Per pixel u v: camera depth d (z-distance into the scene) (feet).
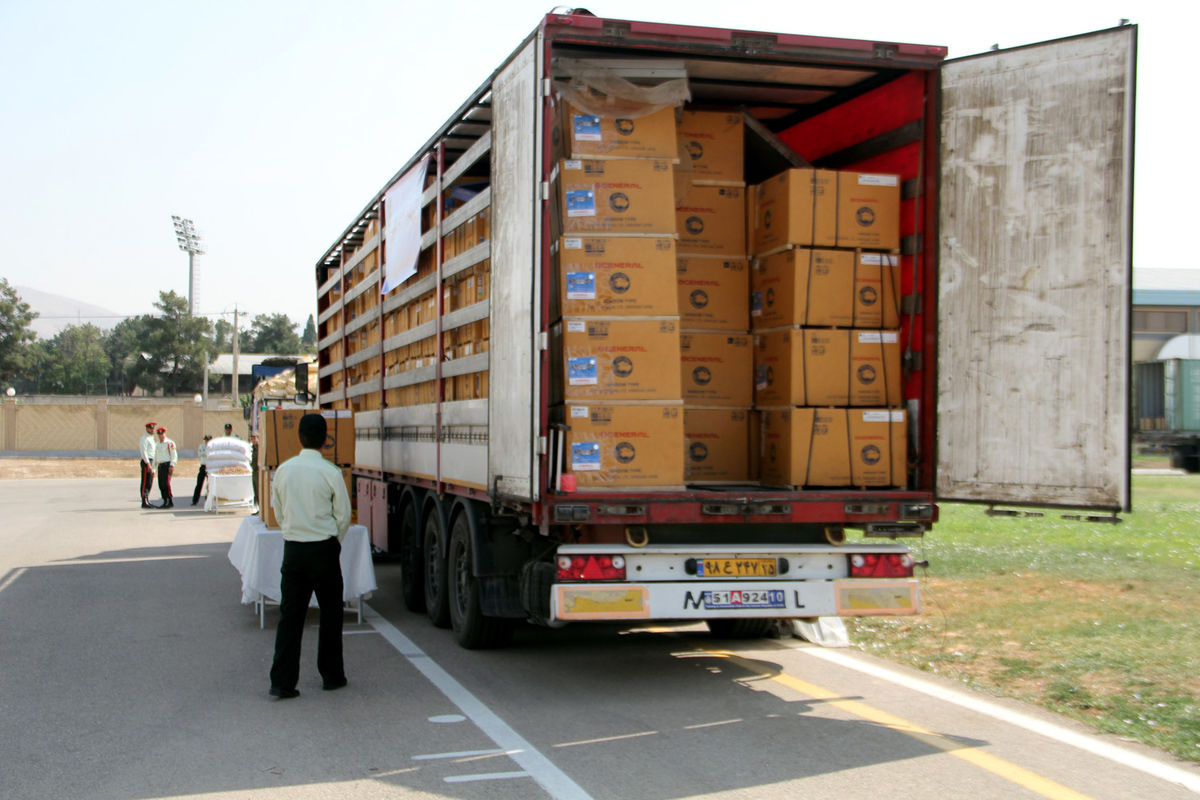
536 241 17.81
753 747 15.60
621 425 18.56
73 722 17.17
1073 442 18.56
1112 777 14.16
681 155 21.61
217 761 14.99
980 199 19.61
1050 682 19.16
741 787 13.76
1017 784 13.87
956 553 34.60
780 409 20.40
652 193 19.06
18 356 249.96
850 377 20.24
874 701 18.43
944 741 15.88
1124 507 17.95
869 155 22.09
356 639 24.61
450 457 24.12
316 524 19.11
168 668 21.38
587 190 18.85
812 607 18.95
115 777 14.26
